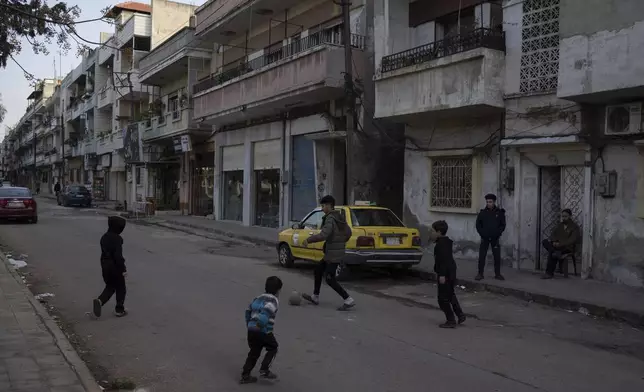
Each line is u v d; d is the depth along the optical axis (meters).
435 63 13.20
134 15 38.03
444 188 14.58
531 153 12.33
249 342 5.55
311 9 20.28
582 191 11.80
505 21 12.59
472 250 13.84
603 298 9.45
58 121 69.00
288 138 21.36
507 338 7.45
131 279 11.30
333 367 6.04
